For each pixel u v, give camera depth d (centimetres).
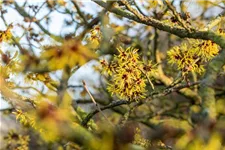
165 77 696
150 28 826
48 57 246
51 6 574
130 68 366
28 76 434
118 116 852
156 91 408
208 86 244
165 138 185
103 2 329
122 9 372
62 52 244
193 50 377
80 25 500
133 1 394
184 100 948
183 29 359
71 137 166
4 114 723
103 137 160
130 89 367
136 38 816
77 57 243
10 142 685
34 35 507
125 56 370
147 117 829
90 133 167
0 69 318
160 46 857
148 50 791
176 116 888
